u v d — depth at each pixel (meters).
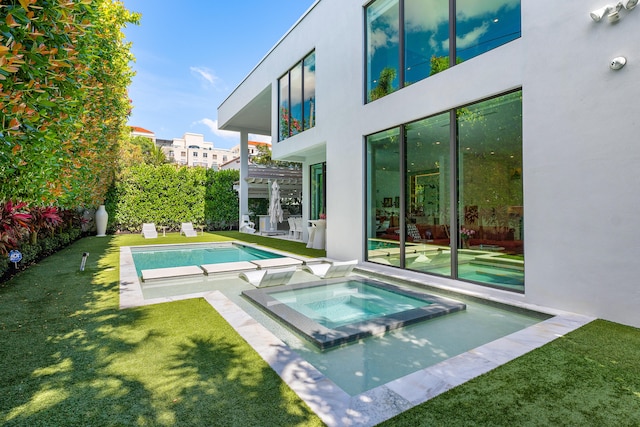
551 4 4.57
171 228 19.09
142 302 4.91
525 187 4.88
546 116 4.63
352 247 8.50
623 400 2.43
